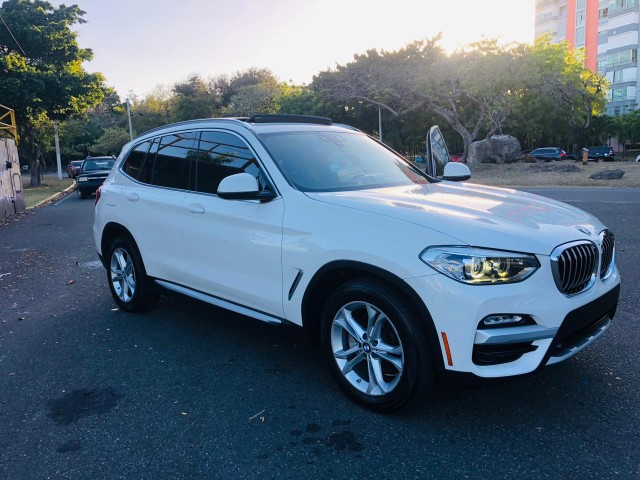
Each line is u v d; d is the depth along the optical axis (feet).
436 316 9.37
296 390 12.04
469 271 9.23
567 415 10.60
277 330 12.42
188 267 14.60
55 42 102.42
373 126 163.12
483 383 9.43
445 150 21.84
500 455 9.34
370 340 10.65
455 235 9.57
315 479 8.86
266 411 11.14
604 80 139.74
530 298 9.29
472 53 104.63
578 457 9.21
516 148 109.60
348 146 14.80
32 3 104.73
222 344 14.97
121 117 244.22
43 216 50.78
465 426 10.30
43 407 11.59
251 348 14.62
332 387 12.14
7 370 13.58
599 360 13.00
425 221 10.03
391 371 10.93
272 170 12.63
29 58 102.27
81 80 99.66
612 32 214.69
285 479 8.89
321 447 9.75
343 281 11.31
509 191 13.79
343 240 10.59
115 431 10.53
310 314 11.69
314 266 11.08
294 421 10.69
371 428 10.32
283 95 185.06
